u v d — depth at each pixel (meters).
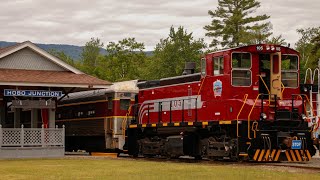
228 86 23.14
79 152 37.12
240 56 23.31
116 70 69.44
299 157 22.98
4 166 22.48
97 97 33.66
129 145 30.81
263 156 22.41
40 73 30.33
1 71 29.62
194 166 21.45
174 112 27.03
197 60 58.84
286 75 23.95
